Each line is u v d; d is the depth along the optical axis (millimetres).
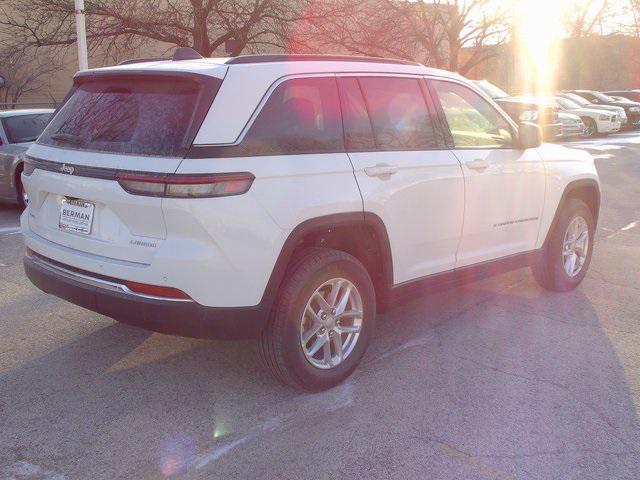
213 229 3363
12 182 9523
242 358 4430
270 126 3619
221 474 3141
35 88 29922
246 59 3709
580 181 5738
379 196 4008
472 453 3314
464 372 4234
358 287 4020
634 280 6316
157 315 3473
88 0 21219
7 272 6426
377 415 3686
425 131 4477
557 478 3117
